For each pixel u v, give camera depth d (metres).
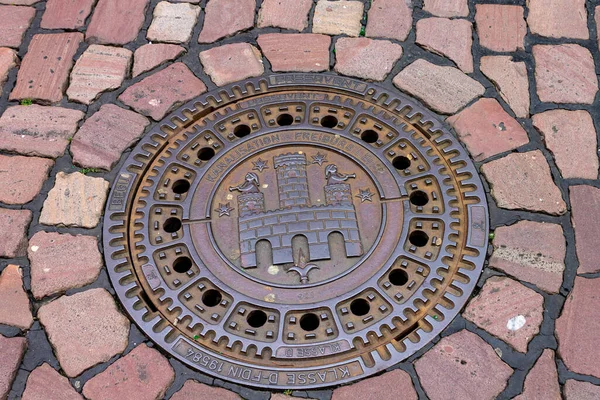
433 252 2.49
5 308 2.39
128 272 2.47
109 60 3.12
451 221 2.57
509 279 2.43
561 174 2.71
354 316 2.36
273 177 2.70
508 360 2.25
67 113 2.94
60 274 2.47
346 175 2.69
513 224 2.57
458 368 2.24
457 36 3.18
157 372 2.25
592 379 2.21
